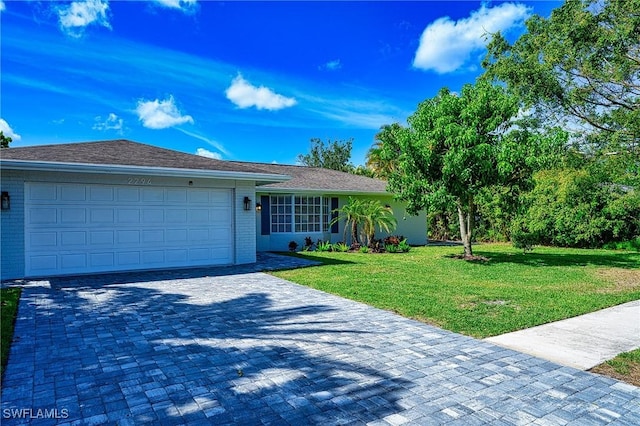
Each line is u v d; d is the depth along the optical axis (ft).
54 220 31.83
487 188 47.09
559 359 15.43
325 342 17.10
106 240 33.91
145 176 35.27
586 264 43.73
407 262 44.09
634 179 47.06
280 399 11.84
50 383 12.78
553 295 26.99
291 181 59.00
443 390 12.57
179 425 10.36
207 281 31.19
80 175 32.55
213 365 14.40
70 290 27.07
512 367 14.55
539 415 11.04
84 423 10.39
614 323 20.57
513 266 41.60
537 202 66.13
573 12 43.24
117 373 13.62
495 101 43.73
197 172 35.29
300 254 51.80
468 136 40.93
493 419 10.80
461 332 18.81
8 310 21.67
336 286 29.45
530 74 46.06
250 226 41.14
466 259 46.80
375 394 12.25
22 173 30.53
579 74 45.09
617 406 11.63
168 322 19.90
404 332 18.67
